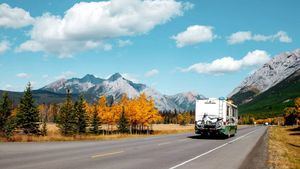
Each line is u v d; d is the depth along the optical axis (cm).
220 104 3266
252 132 5794
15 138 2469
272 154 1981
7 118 5544
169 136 3809
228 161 1559
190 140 3031
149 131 8650
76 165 1241
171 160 1510
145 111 7850
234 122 3975
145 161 1438
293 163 1609
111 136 3659
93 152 1733
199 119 3297
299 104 8738
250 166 1416
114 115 8475
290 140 4091
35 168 1142
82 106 6944
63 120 6694
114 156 1588
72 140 2761
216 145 2534
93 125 7569
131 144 2384
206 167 1329
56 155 1552
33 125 5481
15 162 1284
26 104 5531
